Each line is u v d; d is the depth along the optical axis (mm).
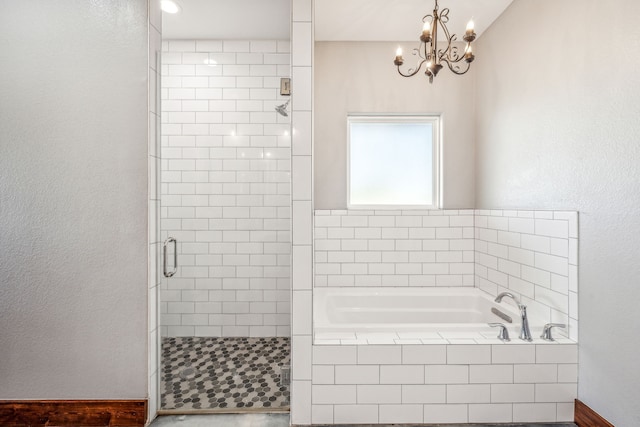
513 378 1614
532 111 1984
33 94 1648
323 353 1604
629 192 1359
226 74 2693
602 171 1486
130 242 1660
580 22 1615
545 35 1866
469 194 2713
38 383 1673
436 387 1612
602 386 1484
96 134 1658
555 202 1789
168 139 2691
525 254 2025
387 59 2699
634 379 1342
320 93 2695
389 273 2664
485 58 2523
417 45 2699
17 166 1656
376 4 2211
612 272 1438
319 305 2242
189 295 2719
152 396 1693
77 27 1649
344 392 1612
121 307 1667
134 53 1651
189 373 2162
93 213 1659
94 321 1664
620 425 1398
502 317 2148
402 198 2836
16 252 1661
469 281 2664
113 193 1659
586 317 1571
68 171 1657
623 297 1387
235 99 2691
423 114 2754
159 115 1759
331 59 2691
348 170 2768
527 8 2027
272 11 2328
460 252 2660
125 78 1654
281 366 2252
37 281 1664
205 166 2693
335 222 2658
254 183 2705
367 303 2498
